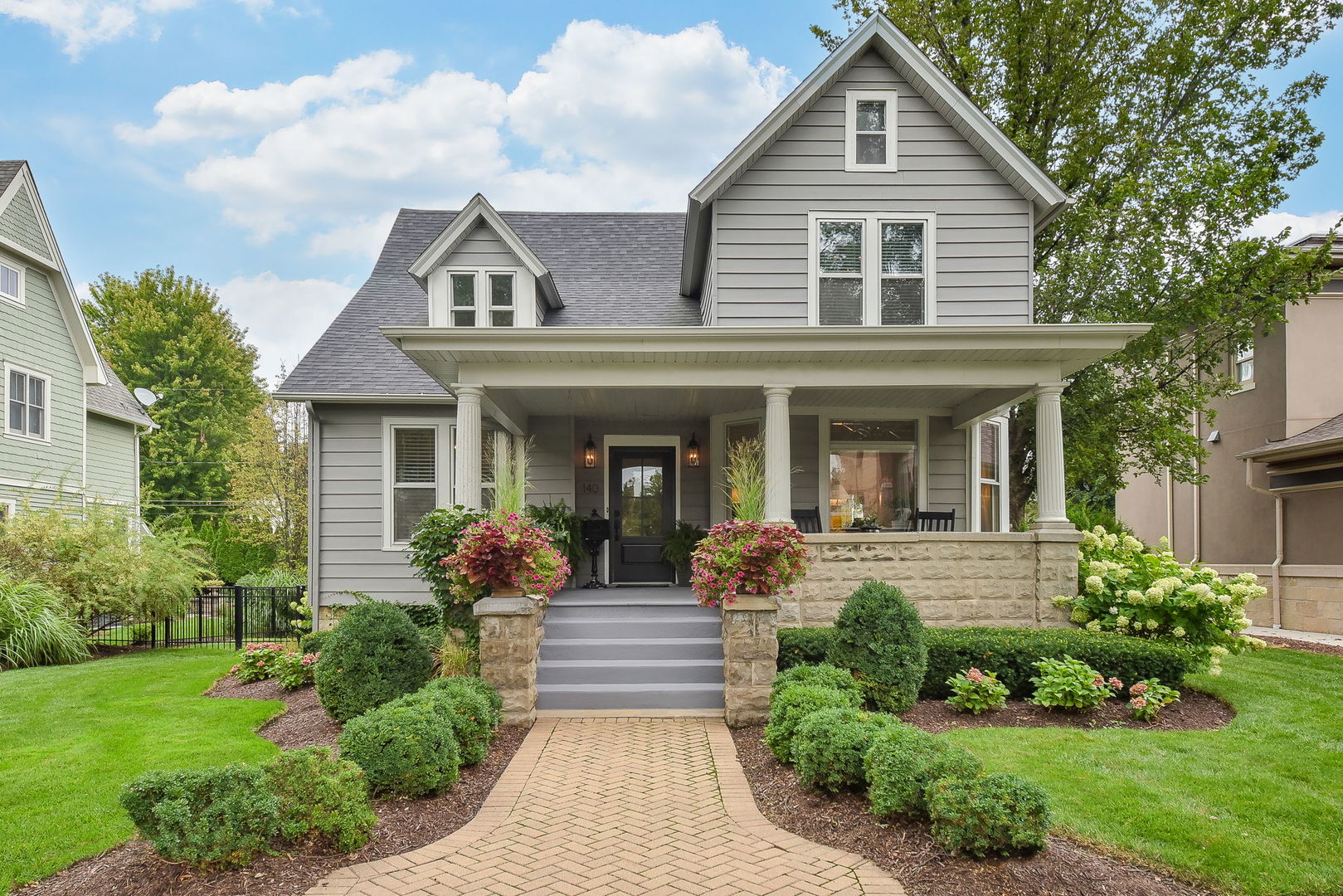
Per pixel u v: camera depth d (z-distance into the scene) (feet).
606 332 26.91
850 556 27.99
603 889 12.61
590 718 23.65
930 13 49.62
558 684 25.23
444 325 36.35
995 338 27.48
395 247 46.39
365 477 39.19
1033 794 13.00
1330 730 20.31
